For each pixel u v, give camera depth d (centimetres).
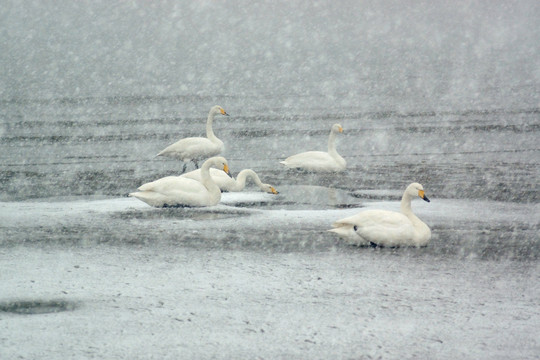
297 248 1305
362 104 4119
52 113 3753
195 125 3284
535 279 1131
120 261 1229
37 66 7894
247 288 1086
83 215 1577
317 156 2111
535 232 1420
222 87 5422
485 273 1159
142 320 959
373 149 2564
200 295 1055
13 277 1140
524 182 1930
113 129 3155
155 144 2728
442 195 1781
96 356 850
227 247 1315
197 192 1633
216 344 885
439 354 859
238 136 2923
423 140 2752
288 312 988
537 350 871
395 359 847
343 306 1009
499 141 2692
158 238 1380
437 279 1126
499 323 952
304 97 4584
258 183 1830
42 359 841
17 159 2378
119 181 2005
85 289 1083
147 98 4606
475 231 1428
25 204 1702
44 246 1325
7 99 4472
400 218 1288
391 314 980
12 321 954
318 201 1728
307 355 856
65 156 2447
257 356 852
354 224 1296
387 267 1185
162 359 843
